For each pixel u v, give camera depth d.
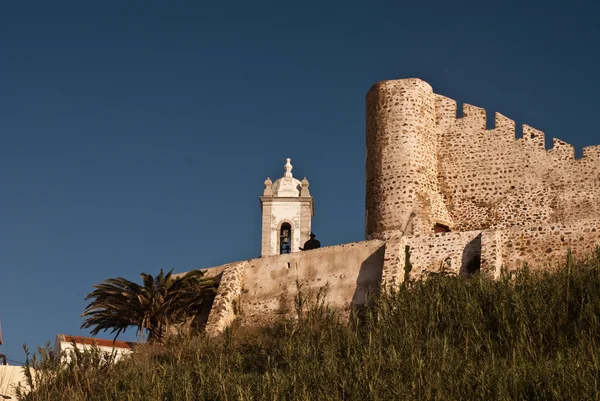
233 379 49.22
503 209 61.84
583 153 60.91
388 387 46.38
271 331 56.75
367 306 54.84
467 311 51.41
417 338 50.69
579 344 48.03
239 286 61.25
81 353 54.91
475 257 56.88
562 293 51.22
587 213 59.94
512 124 62.88
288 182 69.69
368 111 64.06
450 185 63.16
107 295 59.19
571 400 43.75
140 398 49.03
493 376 46.12
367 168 63.25
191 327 60.25
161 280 59.69
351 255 59.28
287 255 61.25
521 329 49.66
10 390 53.88
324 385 47.53
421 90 63.53
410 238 58.53
